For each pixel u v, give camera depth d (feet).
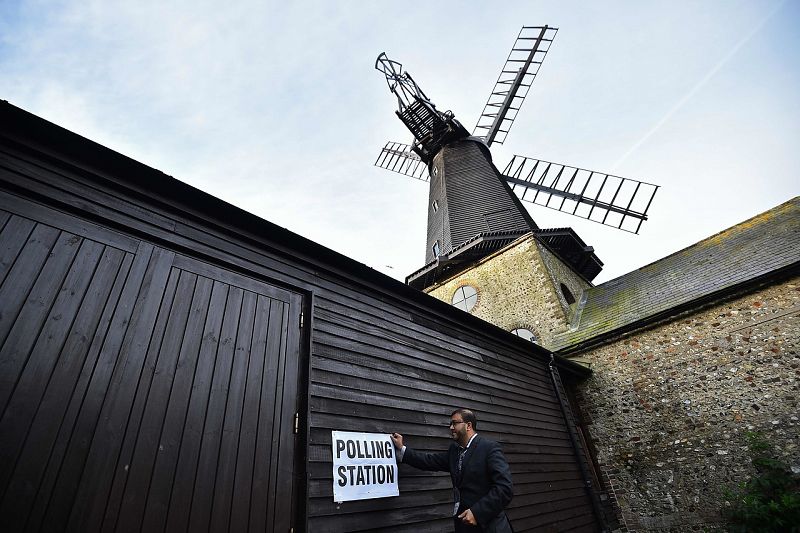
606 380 30.09
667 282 34.14
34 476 6.65
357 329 14.70
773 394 22.99
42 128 9.30
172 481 8.14
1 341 7.16
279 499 9.70
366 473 11.82
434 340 18.31
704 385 25.59
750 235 33.04
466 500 9.92
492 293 44.42
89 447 7.41
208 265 11.29
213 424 9.32
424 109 69.97
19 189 8.67
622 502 26.17
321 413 11.71
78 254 8.87
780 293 24.66
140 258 9.88
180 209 11.35
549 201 57.62
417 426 14.64
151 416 8.44
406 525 12.12
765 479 21.17
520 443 19.88
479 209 52.03
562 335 36.58
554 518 19.02
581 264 53.47
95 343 8.29
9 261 7.82
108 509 7.18
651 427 26.78
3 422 6.66
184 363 9.48
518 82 72.43
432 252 56.08
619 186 51.03
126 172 10.62
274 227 13.16
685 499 23.98
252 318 11.54
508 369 22.85
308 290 13.71
